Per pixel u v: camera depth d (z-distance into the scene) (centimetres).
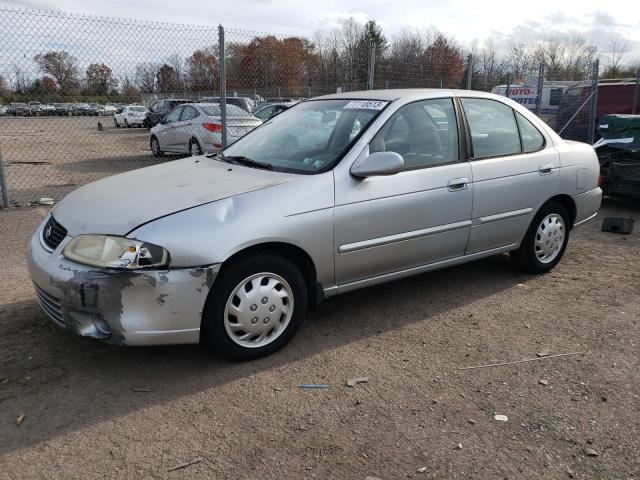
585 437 277
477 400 310
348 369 343
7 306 427
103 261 307
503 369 345
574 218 529
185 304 313
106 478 246
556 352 367
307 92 1221
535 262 509
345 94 469
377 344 378
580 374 338
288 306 358
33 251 347
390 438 276
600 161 819
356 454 264
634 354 364
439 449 267
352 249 377
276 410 299
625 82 1347
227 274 327
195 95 1588
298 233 347
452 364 351
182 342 321
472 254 458
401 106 414
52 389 316
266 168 396
